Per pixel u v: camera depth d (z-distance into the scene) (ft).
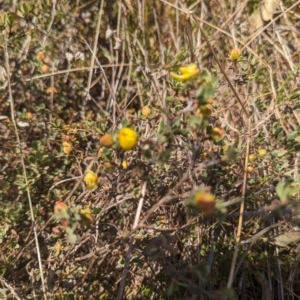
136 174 2.13
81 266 2.26
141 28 2.82
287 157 2.42
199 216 2.22
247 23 2.92
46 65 2.57
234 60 2.32
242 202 2.14
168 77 2.63
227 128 2.41
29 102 2.60
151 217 2.26
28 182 2.31
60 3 2.69
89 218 1.98
